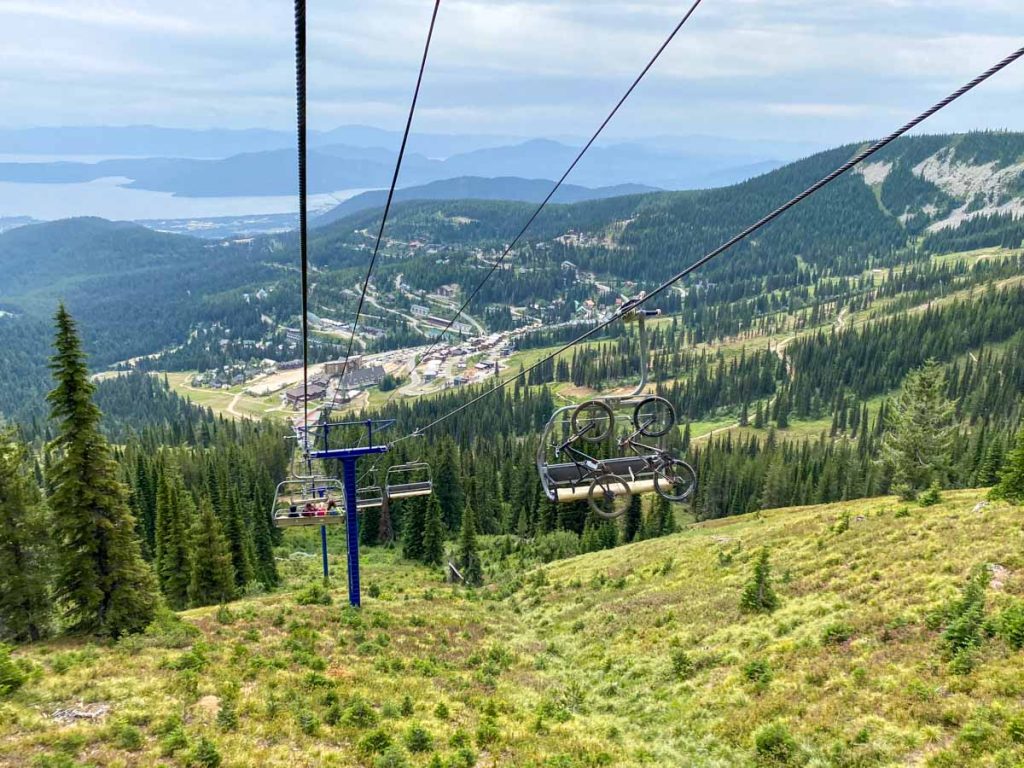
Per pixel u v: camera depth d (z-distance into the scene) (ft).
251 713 74.59
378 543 305.12
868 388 638.12
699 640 108.78
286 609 131.85
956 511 131.34
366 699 84.48
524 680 105.81
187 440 609.83
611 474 59.21
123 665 87.10
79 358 119.65
